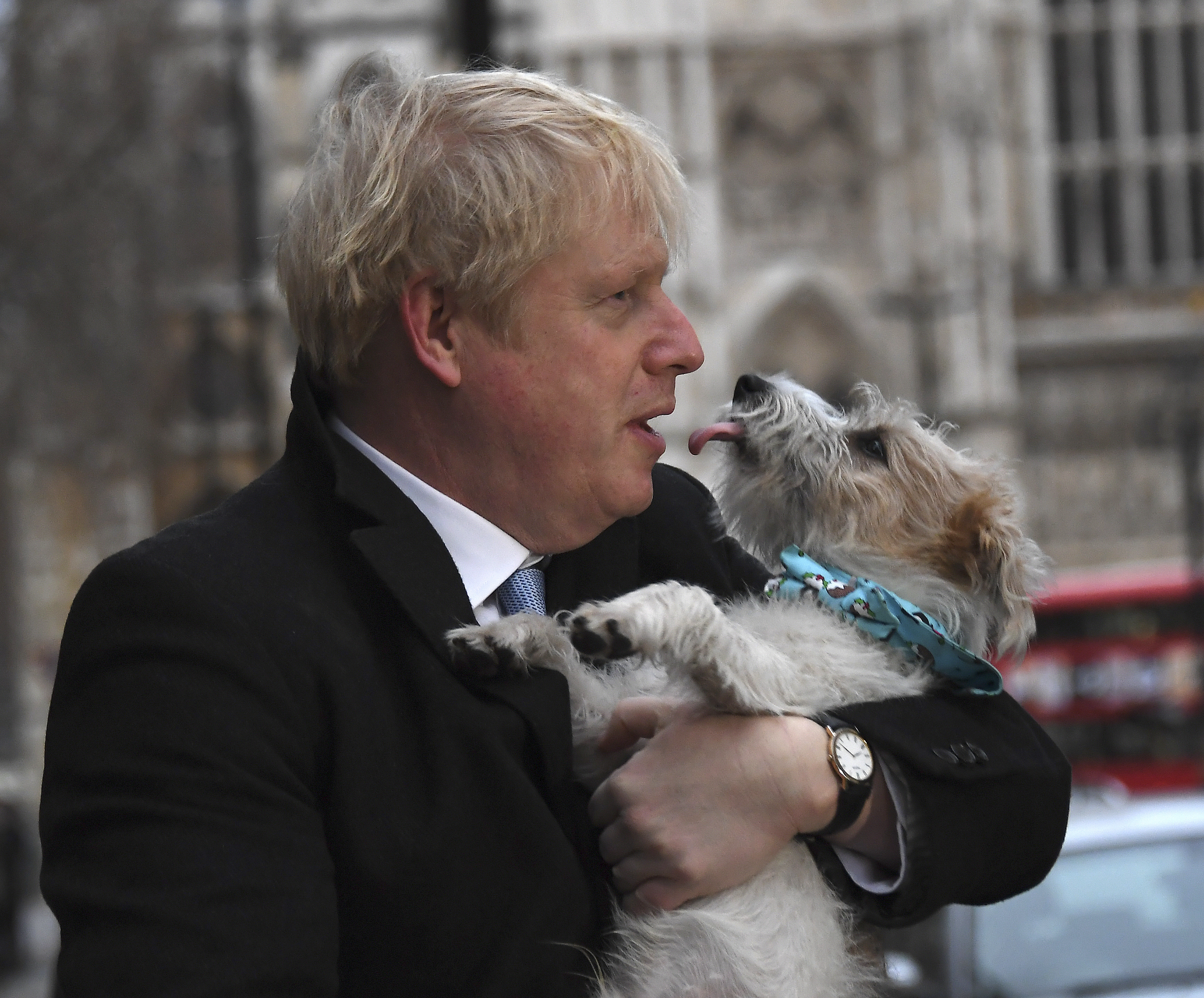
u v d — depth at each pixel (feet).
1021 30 148.25
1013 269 147.33
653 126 9.62
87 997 6.97
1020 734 10.21
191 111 91.66
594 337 9.00
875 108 149.18
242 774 7.53
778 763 9.15
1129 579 81.00
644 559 11.02
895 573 11.02
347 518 8.85
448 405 9.05
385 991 7.93
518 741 8.57
